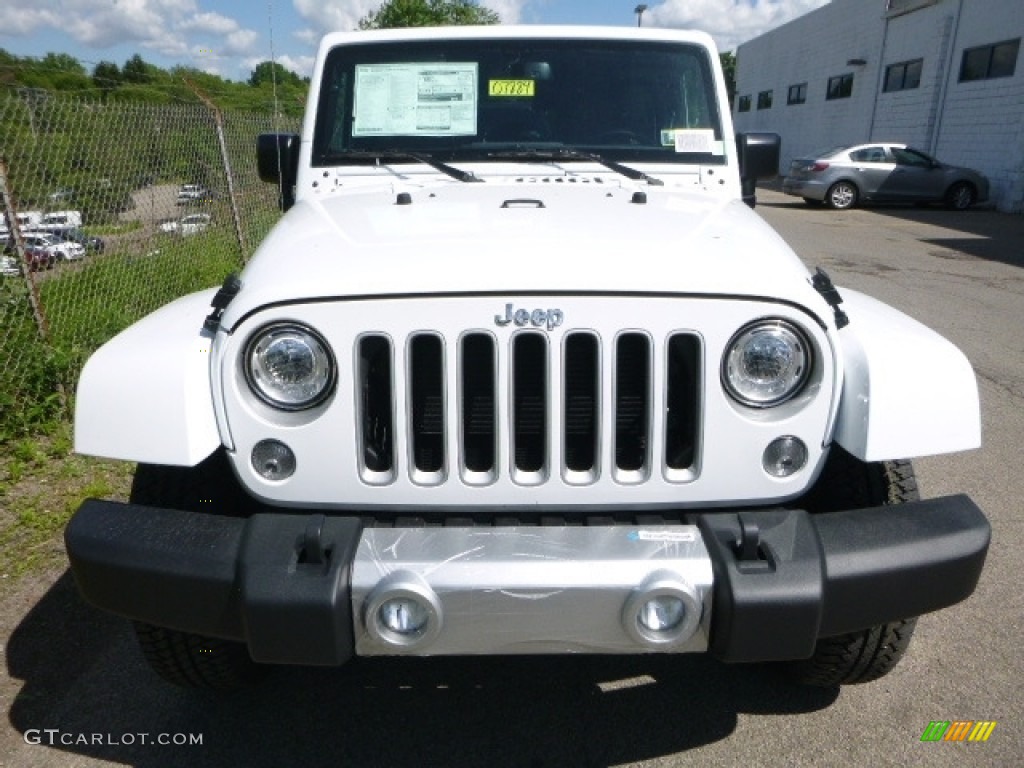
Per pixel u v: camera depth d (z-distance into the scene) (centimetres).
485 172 302
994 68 1861
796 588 182
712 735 248
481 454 204
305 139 315
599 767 236
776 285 194
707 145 314
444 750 243
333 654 183
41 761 237
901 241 1320
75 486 400
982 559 198
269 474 200
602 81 320
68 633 295
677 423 203
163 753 242
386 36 323
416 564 183
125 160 645
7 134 504
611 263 196
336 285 190
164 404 194
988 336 707
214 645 238
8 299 465
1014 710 254
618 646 188
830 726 250
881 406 196
